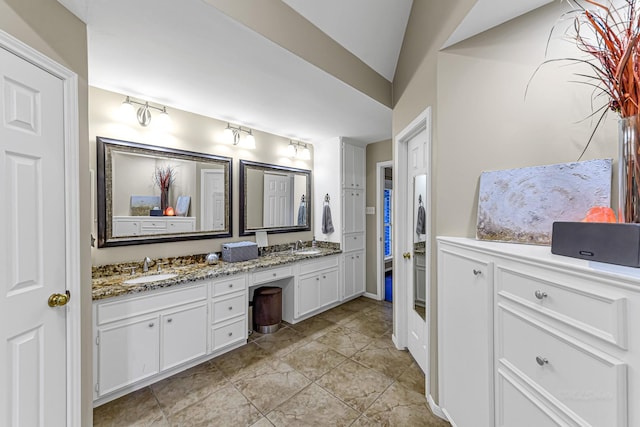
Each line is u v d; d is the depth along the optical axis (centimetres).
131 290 186
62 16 125
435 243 170
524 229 126
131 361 188
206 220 282
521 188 129
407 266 245
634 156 80
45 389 114
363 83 230
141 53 170
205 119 285
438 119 164
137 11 131
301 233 389
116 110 226
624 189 82
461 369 138
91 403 140
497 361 112
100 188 214
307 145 400
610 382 67
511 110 136
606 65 90
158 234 247
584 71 116
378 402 181
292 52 171
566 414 79
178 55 173
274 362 230
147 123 235
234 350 251
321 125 319
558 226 94
